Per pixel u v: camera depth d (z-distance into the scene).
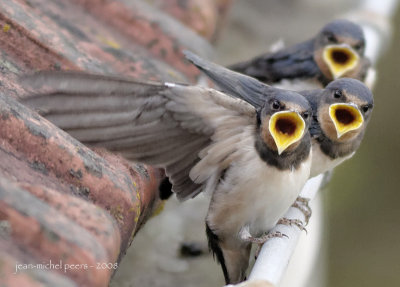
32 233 4.05
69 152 5.05
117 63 7.10
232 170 6.55
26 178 4.64
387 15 12.03
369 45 11.03
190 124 6.31
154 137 6.25
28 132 4.96
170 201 8.40
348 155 7.83
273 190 6.52
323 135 7.70
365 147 16.58
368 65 10.23
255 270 5.70
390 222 15.97
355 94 7.56
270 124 6.20
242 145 6.45
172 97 6.17
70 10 7.61
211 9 9.52
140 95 6.12
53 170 4.96
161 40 7.96
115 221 4.91
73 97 5.84
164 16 8.48
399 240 15.88
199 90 6.16
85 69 6.33
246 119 6.38
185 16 9.02
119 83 6.02
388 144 16.61
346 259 15.55
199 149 6.45
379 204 16.14
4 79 5.68
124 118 6.09
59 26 6.99
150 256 7.39
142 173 6.12
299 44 10.44
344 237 15.69
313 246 8.45
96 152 5.93
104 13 7.89
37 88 5.72
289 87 10.24
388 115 16.80
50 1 7.48
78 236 4.18
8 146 4.86
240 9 13.95
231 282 7.18
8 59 5.98
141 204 5.72
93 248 4.17
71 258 4.07
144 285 6.95
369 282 15.39
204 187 6.71
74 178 5.01
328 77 10.15
